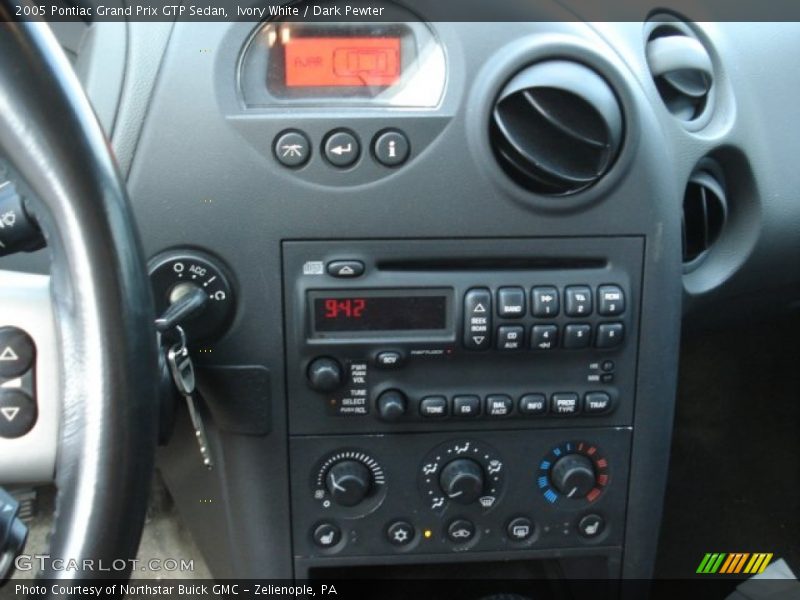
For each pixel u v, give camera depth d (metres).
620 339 0.87
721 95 0.98
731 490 1.43
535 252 0.85
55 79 0.52
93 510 0.56
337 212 0.83
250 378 0.87
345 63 0.82
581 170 0.82
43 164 0.53
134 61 0.81
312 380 0.87
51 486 1.11
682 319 1.05
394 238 0.84
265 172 0.81
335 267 0.84
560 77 0.79
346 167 0.81
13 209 0.63
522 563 1.26
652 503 0.96
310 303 0.85
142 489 0.57
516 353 0.88
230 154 0.81
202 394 0.89
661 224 0.86
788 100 1.01
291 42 0.81
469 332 0.86
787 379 1.44
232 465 0.93
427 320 0.86
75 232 0.54
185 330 0.85
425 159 0.82
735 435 1.44
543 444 0.93
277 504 0.93
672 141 0.91
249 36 0.81
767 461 1.45
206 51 0.81
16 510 0.60
